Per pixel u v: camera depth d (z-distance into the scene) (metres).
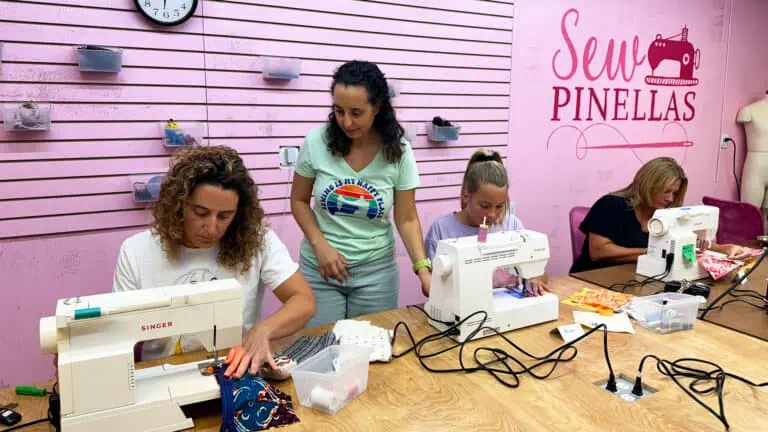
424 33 2.94
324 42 2.68
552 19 3.36
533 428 1.13
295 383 1.22
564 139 3.57
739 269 2.21
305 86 2.67
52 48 2.14
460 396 1.26
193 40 2.39
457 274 1.52
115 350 1.08
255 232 1.48
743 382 1.32
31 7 2.09
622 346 1.52
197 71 2.42
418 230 2.08
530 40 3.30
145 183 2.35
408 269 3.15
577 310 1.79
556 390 1.28
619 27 3.65
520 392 1.27
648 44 3.81
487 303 1.57
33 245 2.24
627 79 3.77
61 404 1.04
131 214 2.39
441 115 3.07
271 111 2.61
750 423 1.15
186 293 1.16
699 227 2.18
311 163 2.00
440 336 1.58
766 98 4.28
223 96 2.49
